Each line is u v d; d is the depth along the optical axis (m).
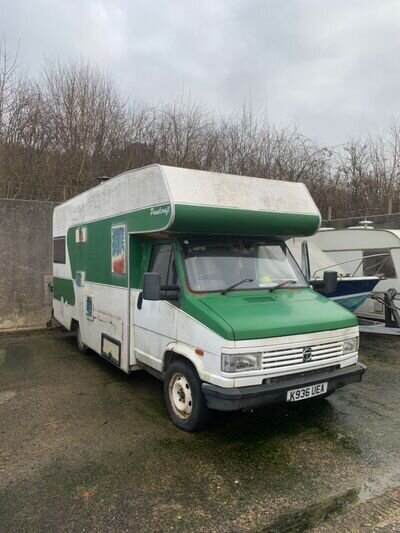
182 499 3.42
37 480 3.70
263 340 4.09
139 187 5.28
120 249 5.82
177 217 4.59
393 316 9.24
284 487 3.59
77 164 15.34
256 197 5.20
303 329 4.33
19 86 14.72
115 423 4.87
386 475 3.78
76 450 4.23
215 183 5.00
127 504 3.36
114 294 6.05
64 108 16.25
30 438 4.50
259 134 20.38
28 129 14.27
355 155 21.20
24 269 9.95
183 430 4.65
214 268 4.94
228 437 4.50
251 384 4.05
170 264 5.00
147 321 5.27
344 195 21.05
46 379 6.50
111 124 17.19
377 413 5.15
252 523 3.14
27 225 9.91
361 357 7.76
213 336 4.11
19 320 9.98
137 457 4.09
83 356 7.82
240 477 3.74
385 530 3.05
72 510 3.29
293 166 20.53
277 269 5.38
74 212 7.71
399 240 9.47
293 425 4.80
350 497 3.45
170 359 4.93
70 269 8.02
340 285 8.21
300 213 5.46
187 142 18.75
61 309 8.72
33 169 13.42
